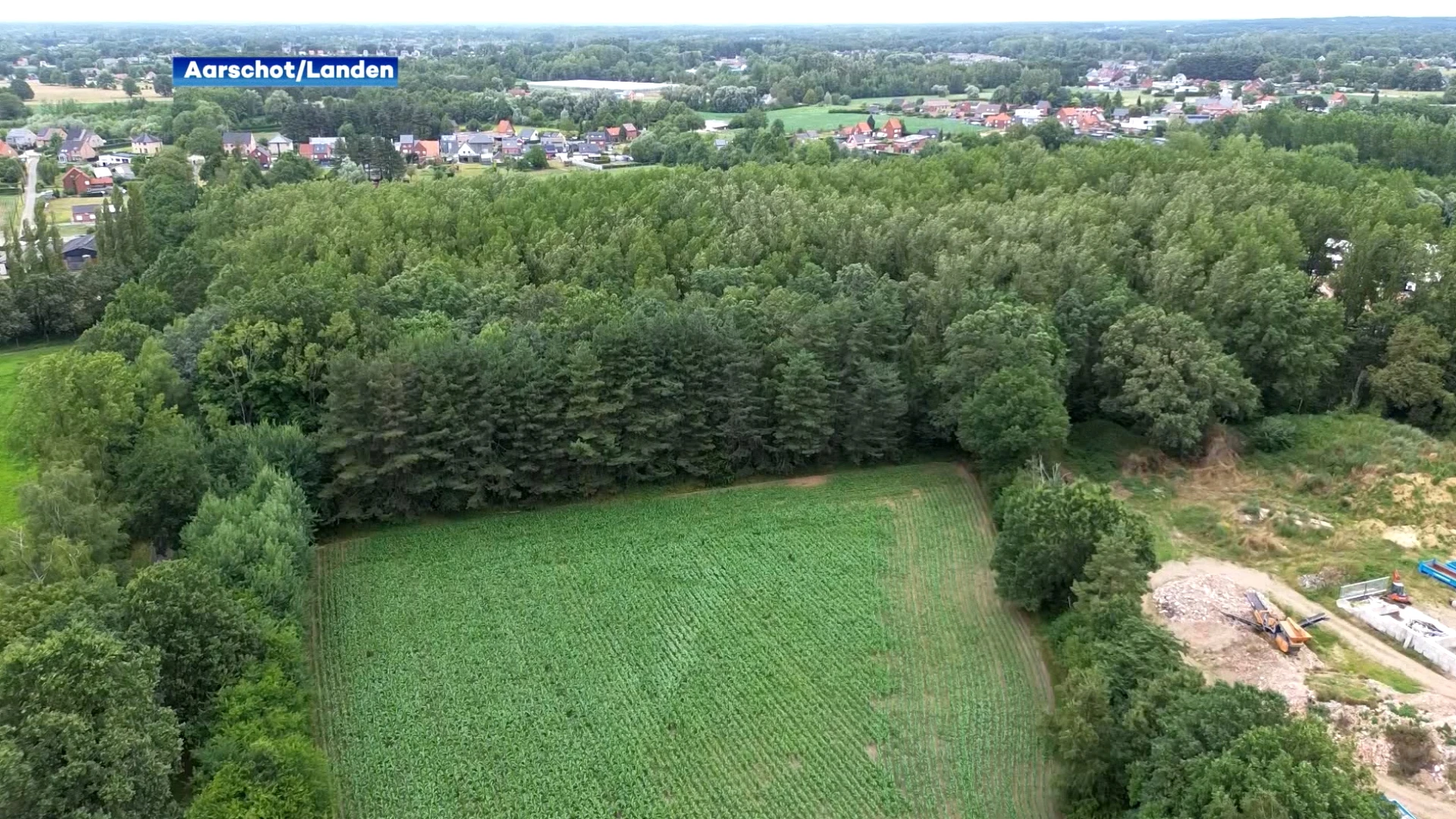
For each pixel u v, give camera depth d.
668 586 61.31
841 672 53.09
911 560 65.00
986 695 51.41
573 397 70.44
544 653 54.41
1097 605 47.28
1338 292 89.50
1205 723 36.47
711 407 74.88
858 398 75.88
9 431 67.38
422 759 46.16
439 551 65.19
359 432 66.00
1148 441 79.62
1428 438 75.00
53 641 36.31
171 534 59.22
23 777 31.98
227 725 40.50
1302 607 58.09
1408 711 46.62
